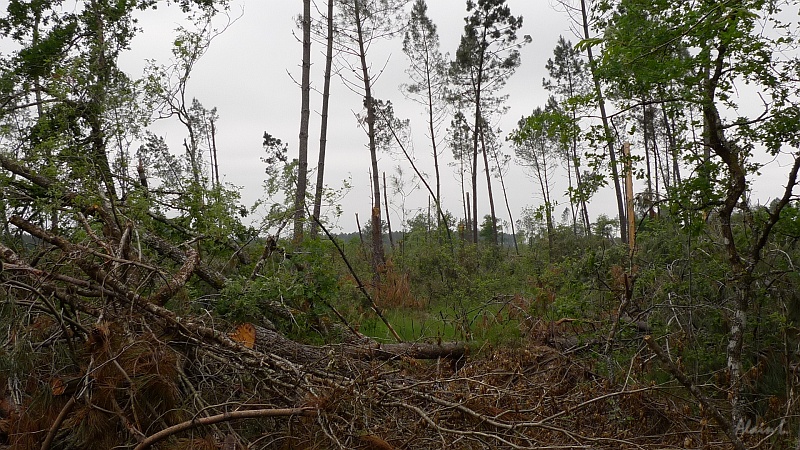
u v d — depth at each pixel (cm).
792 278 630
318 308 684
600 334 671
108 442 419
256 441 432
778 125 580
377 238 1703
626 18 566
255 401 466
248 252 789
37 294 458
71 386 441
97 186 686
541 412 463
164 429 423
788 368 566
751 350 626
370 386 448
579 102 612
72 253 487
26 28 1046
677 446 468
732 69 571
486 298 1044
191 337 480
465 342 760
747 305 618
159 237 739
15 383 448
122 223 661
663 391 581
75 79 790
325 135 1530
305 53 1330
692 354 623
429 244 1451
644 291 712
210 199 766
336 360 520
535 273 1112
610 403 516
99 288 482
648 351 657
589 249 795
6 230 624
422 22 2612
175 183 798
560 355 632
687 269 685
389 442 432
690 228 637
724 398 613
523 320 805
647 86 584
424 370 605
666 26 550
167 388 436
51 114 795
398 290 1136
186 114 952
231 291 618
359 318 816
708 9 530
